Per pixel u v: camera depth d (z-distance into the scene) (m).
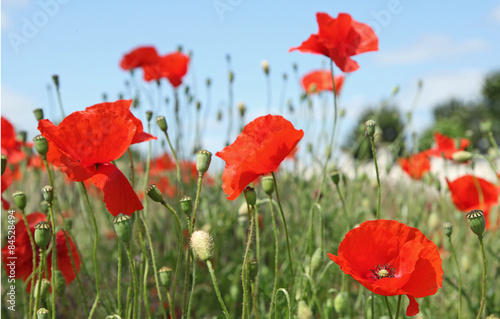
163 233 0.90
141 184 1.04
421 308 0.67
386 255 0.48
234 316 0.71
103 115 0.50
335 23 0.63
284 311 0.64
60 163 0.51
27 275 0.62
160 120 0.59
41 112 0.63
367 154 0.95
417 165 0.91
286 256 0.77
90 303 0.70
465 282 0.82
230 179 0.51
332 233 0.81
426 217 0.94
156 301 0.73
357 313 0.72
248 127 0.52
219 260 0.85
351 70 0.62
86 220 0.82
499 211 0.84
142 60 0.94
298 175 1.01
